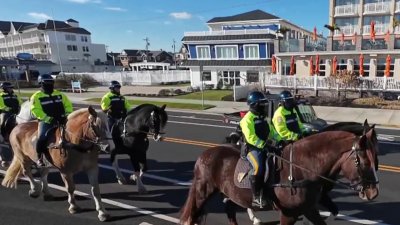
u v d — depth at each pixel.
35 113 7.13
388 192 7.97
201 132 15.93
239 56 38.19
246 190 5.10
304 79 27.23
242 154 5.22
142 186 8.45
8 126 10.33
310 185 4.62
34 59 71.75
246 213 7.14
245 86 28.50
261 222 6.56
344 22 43.62
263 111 5.13
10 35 84.69
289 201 4.75
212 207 7.47
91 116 6.56
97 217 7.10
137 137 8.32
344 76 25.39
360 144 4.15
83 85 49.06
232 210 6.19
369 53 28.02
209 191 5.71
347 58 29.44
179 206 7.62
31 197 8.25
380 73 28.41
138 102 28.33
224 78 39.06
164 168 10.44
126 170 10.30
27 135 7.79
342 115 18.98
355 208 7.21
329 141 4.56
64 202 7.93
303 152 4.71
